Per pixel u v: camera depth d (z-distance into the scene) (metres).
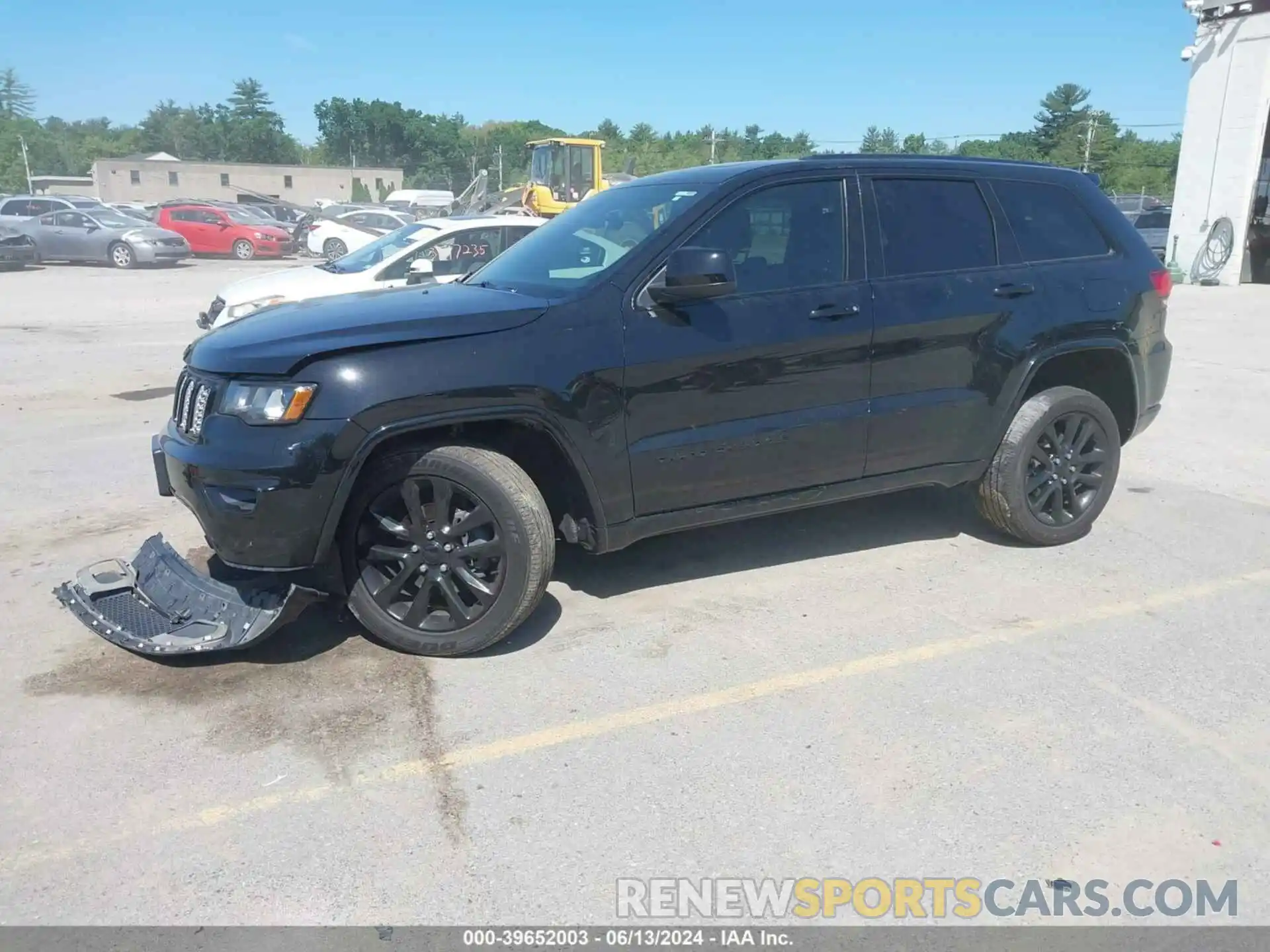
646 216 4.45
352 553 3.96
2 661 4.04
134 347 12.34
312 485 3.65
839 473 4.64
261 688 3.82
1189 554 5.23
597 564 5.12
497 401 3.81
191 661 4.04
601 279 4.11
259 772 3.28
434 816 3.05
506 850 2.90
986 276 4.85
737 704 3.70
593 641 4.22
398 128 112.38
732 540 5.46
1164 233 26.31
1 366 10.89
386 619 4.03
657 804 3.11
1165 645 4.18
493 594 3.95
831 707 3.68
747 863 2.85
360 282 9.75
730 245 4.32
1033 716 3.61
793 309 4.36
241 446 3.66
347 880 2.78
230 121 126.75
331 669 3.97
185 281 21.94
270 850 2.89
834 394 4.50
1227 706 3.69
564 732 3.51
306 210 45.19
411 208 47.38
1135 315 5.27
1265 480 6.65
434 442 3.92
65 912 2.65
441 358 3.76
